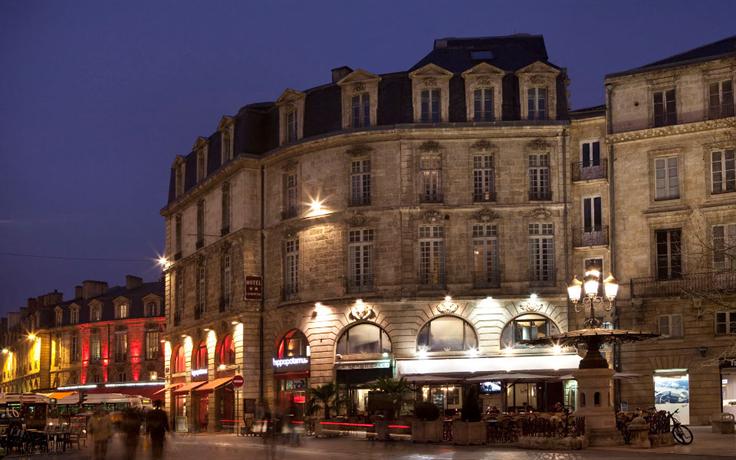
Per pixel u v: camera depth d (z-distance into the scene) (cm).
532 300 4431
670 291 4169
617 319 4275
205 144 5788
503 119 4534
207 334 5509
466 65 4816
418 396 4381
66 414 6203
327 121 4762
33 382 9594
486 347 4431
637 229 4297
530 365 4419
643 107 4341
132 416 2459
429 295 4462
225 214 5372
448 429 3247
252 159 5084
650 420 2930
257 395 4922
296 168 4875
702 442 3006
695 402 4066
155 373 8256
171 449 3181
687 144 4247
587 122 4522
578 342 3089
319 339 4616
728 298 3962
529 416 3058
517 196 4497
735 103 4156
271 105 5316
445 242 4509
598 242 4456
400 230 4522
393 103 4622
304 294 4731
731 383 4050
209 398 5372
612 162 4378
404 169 4547
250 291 4928
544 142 4519
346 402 4206
